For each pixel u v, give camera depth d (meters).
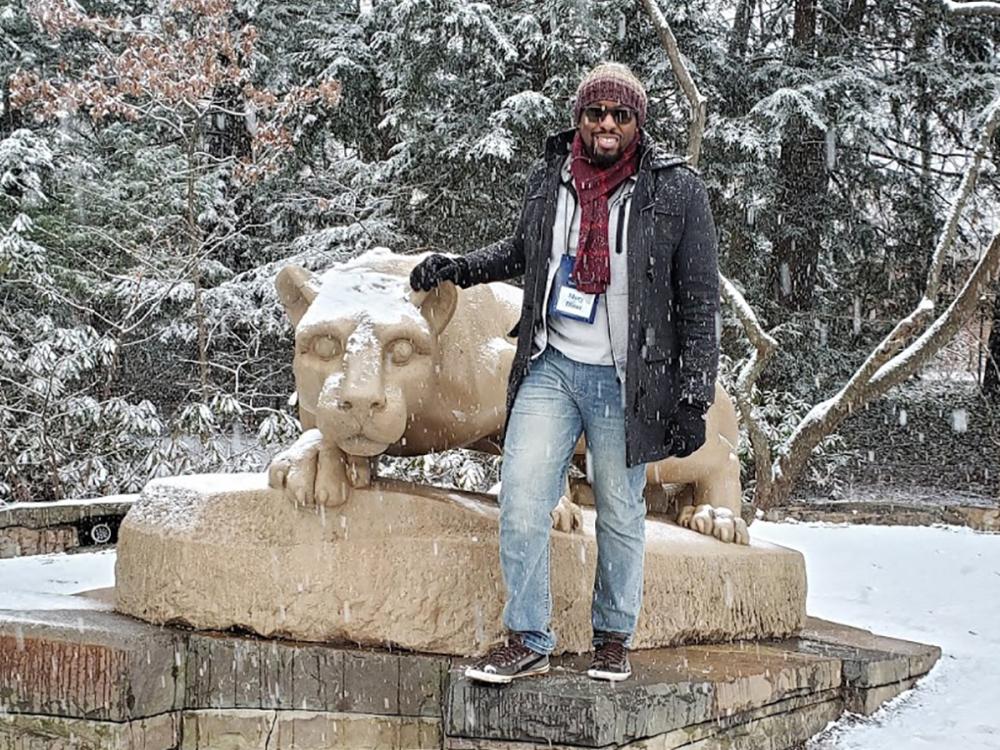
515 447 3.13
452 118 15.07
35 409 11.41
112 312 14.55
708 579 4.17
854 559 7.73
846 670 4.25
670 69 14.30
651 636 3.93
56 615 3.63
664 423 3.11
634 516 3.22
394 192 15.20
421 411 3.70
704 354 3.09
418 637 3.44
